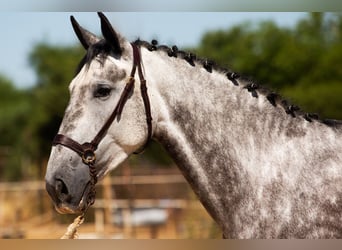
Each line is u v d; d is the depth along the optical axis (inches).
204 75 248.1
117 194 984.9
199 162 241.8
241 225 233.5
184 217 873.5
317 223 224.8
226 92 245.6
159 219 941.8
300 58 1023.6
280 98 246.2
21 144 1348.4
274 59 1039.0
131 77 241.4
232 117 242.1
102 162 237.5
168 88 246.5
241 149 238.5
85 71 241.8
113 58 242.4
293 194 229.0
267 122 241.4
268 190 231.8
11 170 1315.2
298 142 237.1
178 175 1110.4
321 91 962.7
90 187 235.9
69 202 232.5
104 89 237.8
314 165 232.1
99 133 235.8
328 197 226.7
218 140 240.5
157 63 248.8
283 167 233.5
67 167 231.8
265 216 229.8
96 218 885.2
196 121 243.1
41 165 1334.9
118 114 238.5
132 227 931.3
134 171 1167.6
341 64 1018.1
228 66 253.3
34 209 1085.1
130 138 240.7
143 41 254.8
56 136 237.1
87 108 237.0
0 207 1098.7
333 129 240.7
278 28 1093.1
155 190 1094.4
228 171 237.9
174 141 244.4
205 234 778.2
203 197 242.7
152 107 243.4
